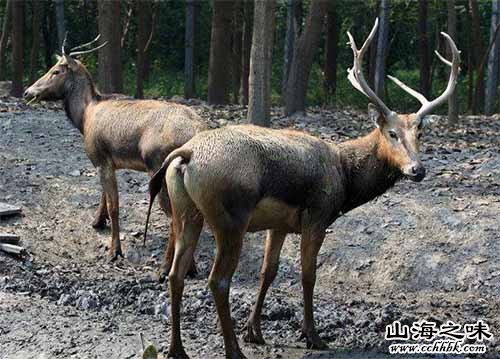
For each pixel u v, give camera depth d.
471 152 15.16
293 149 8.12
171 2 34.12
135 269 11.09
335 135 16.66
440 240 11.12
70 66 11.84
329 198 8.38
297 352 8.50
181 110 10.59
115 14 20.05
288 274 10.95
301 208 8.30
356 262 10.97
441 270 10.67
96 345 8.36
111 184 11.27
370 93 8.56
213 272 7.81
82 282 10.30
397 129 8.46
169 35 34.16
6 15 25.97
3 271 10.55
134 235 11.83
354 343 8.78
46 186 13.09
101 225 12.05
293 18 24.88
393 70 35.72
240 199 7.73
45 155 14.73
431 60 32.94
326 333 8.98
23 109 19.55
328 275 10.91
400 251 11.00
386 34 23.75
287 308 9.46
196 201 7.75
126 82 31.53
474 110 25.20
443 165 14.06
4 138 15.81
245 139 7.87
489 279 10.42
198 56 34.38
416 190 12.60
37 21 25.12
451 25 19.09
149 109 10.76
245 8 24.58
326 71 28.22
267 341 8.83
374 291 10.55
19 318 8.96
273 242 8.61
